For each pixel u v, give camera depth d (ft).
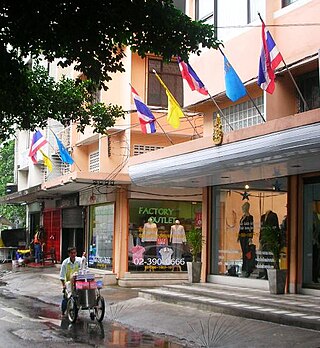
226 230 56.13
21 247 113.50
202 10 57.26
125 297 58.65
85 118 41.34
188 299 47.16
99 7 22.65
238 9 51.31
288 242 47.09
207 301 45.44
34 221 115.34
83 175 68.64
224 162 44.52
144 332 39.83
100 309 43.45
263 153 40.19
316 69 44.11
